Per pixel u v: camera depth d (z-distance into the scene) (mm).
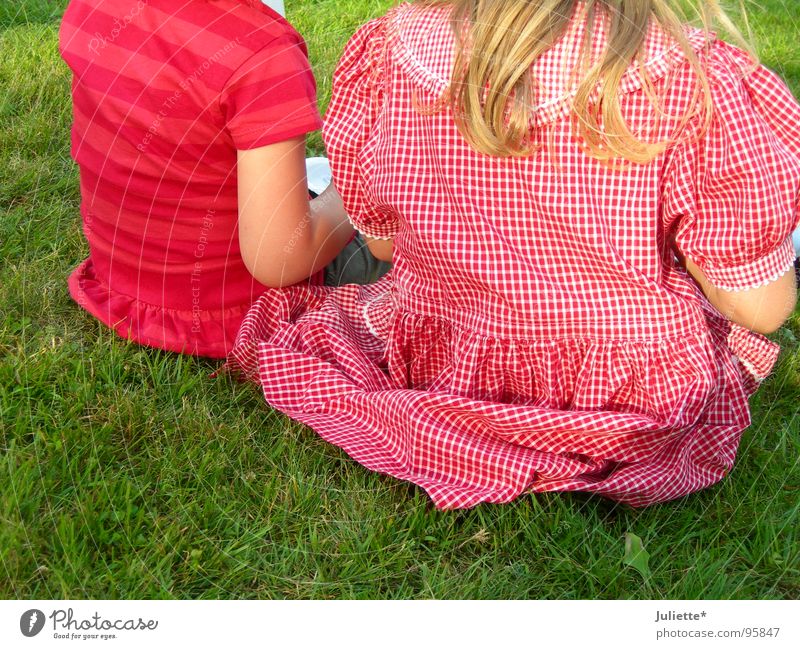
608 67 1022
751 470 1299
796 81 2562
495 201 1123
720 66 1068
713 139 1072
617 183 1080
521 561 1147
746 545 1197
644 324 1142
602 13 1046
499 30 1033
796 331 1645
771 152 1062
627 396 1193
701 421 1254
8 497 1104
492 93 1048
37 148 1908
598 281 1133
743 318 1200
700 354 1155
